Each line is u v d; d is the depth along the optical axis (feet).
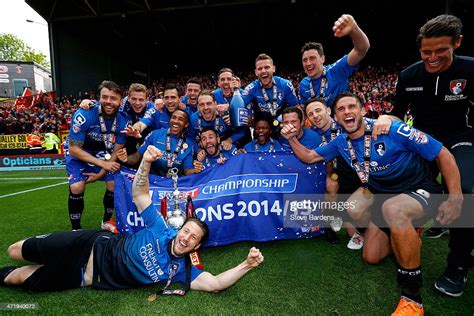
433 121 9.51
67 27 65.77
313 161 9.98
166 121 14.98
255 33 77.97
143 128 14.24
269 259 10.03
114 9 62.90
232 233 11.36
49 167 39.24
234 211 11.37
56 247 8.21
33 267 8.61
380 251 9.31
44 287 8.21
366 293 8.04
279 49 89.30
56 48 65.41
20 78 124.06
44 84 136.67
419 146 7.98
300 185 11.56
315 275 8.95
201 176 11.65
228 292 8.15
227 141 14.23
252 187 11.49
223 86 15.11
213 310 7.41
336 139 9.69
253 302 7.71
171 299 7.86
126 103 15.69
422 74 9.32
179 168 13.34
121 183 11.20
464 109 9.02
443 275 8.18
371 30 74.59
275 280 8.71
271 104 14.42
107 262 8.27
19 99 68.13
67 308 7.61
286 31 77.10
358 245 10.63
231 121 14.26
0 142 40.34
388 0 59.36
